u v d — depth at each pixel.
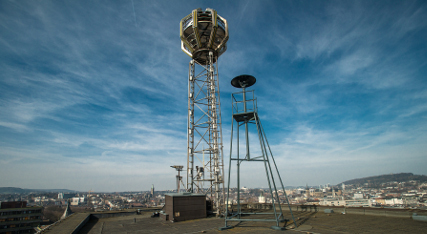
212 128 31.28
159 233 17.95
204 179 29.80
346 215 22.58
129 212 28.84
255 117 21.70
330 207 25.53
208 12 32.38
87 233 18.16
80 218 22.67
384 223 17.81
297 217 22.95
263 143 21.56
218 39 34.56
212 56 32.75
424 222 17.61
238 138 23.50
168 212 24.77
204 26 32.16
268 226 19.27
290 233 16.53
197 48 33.03
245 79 23.20
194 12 30.83
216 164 29.16
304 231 16.78
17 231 90.06
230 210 29.38
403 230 15.35
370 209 22.11
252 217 24.00
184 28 32.59
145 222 23.36
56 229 17.23
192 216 24.55
